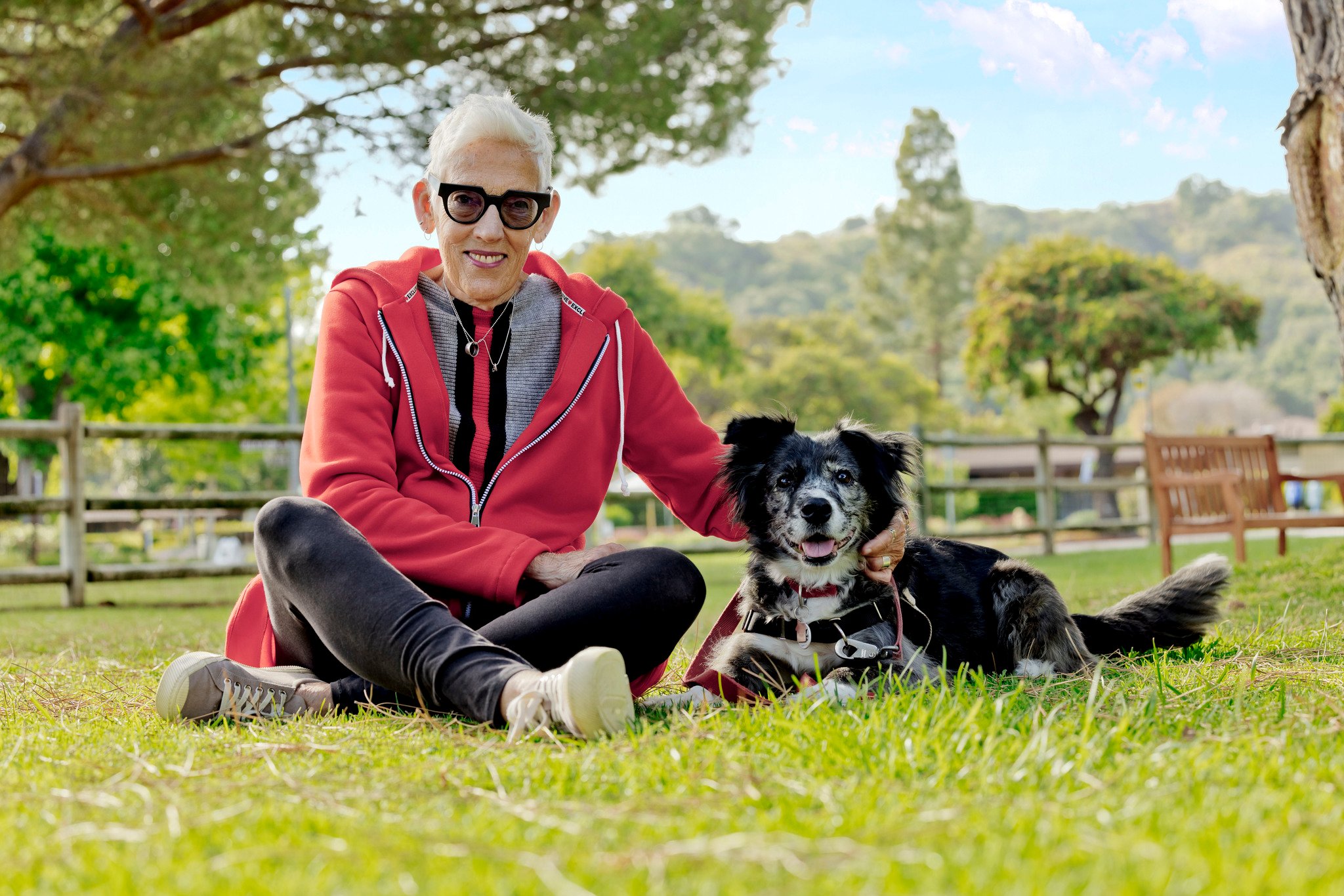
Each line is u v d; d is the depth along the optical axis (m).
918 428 11.64
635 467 3.23
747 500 3.33
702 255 154.75
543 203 2.76
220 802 1.51
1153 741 1.75
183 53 8.84
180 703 2.24
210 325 22.77
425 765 1.72
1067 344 39.50
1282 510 8.47
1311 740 1.73
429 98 8.75
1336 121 3.65
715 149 9.58
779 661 3.10
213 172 9.84
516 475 2.70
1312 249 3.81
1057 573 8.44
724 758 1.70
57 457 25.69
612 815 1.39
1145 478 14.12
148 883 1.14
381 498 2.47
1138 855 1.16
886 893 1.07
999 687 2.57
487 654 2.03
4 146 10.73
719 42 9.41
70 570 7.91
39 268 20.70
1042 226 181.38
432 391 2.65
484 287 2.75
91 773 1.73
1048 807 1.37
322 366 2.65
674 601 2.35
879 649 2.94
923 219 65.50
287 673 2.42
